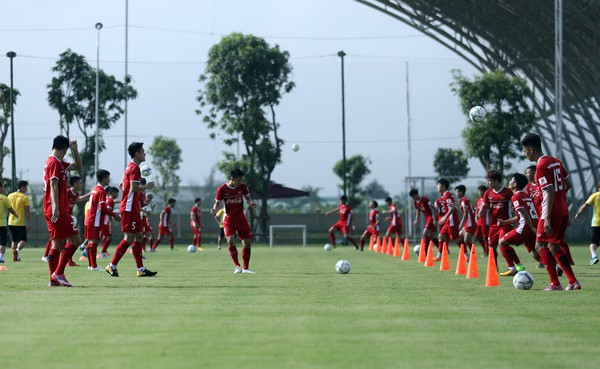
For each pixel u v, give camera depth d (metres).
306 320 18.34
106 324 17.62
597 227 44.81
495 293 25.45
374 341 15.38
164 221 72.88
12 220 48.47
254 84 101.81
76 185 39.78
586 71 97.50
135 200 33.16
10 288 27.00
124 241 33.25
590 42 96.12
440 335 16.16
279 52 102.69
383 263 46.84
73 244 27.88
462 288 27.48
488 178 35.34
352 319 18.58
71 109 98.56
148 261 48.94
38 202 108.94
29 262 47.12
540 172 25.67
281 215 128.38
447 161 146.88
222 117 102.44
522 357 13.79
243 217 36.25
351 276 34.06
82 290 26.20
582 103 99.56
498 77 95.25
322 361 13.34
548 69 103.69
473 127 94.38
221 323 17.81
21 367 12.80
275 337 15.82
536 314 19.64
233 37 101.56
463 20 105.81
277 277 33.12
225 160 101.38
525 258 52.41
